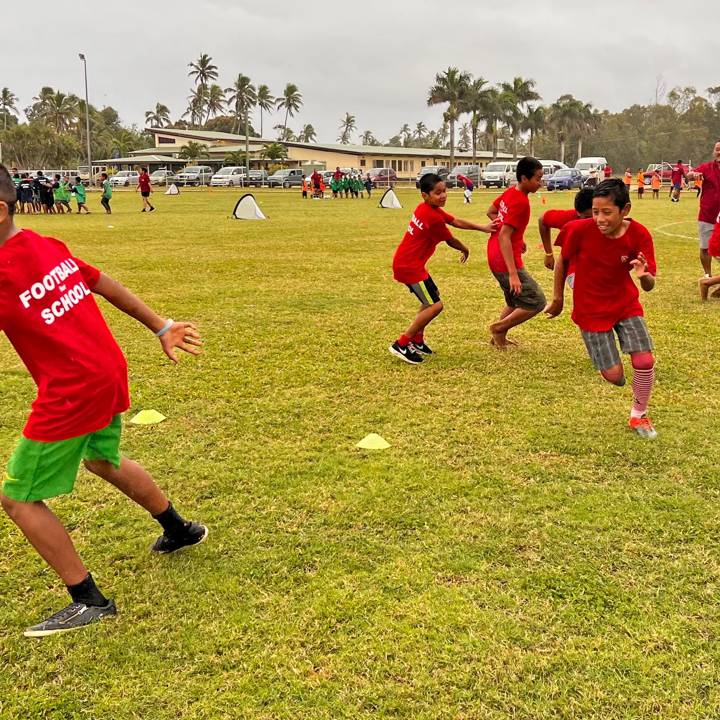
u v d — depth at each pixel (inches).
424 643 101.9
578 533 130.0
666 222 792.3
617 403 197.2
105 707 92.0
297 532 132.2
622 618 106.7
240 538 130.5
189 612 110.3
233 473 156.4
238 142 3388.3
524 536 129.3
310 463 161.0
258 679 96.0
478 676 95.6
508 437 174.2
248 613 109.4
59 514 139.6
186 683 95.7
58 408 102.6
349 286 389.1
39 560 125.5
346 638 103.2
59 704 92.7
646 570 118.6
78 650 102.7
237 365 237.5
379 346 261.1
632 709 89.7
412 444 171.0
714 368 228.2
